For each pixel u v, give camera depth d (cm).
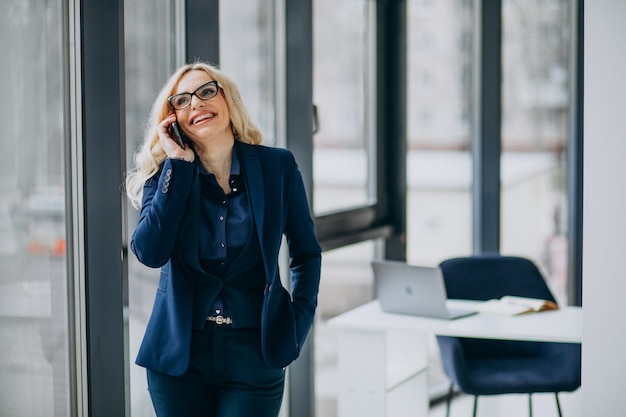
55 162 297
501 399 520
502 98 548
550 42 567
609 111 293
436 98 535
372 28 510
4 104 277
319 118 459
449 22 534
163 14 349
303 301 284
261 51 411
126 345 312
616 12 290
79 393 308
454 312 397
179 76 271
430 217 541
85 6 298
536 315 398
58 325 301
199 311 263
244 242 264
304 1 414
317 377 462
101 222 306
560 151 579
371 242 519
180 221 262
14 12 280
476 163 550
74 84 300
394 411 402
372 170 518
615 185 294
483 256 452
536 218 574
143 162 275
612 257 297
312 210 423
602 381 301
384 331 379
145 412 348
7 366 285
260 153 276
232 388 266
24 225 287
